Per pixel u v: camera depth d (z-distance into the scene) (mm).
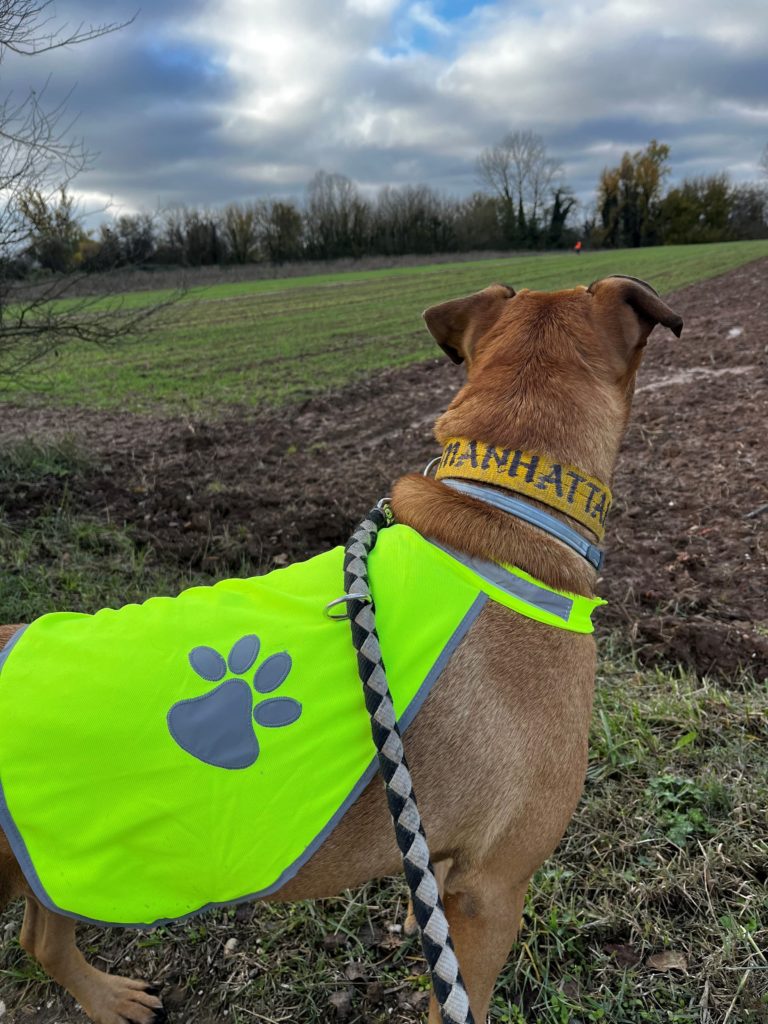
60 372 5461
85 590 1823
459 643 680
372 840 677
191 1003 951
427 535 729
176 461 2980
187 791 620
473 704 676
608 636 1643
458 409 823
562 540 743
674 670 1512
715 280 9648
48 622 704
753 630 1605
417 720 665
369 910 1043
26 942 885
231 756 626
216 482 2643
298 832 628
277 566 2012
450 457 799
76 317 2658
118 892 627
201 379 5059
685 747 1267
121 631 674
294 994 947
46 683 638
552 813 713
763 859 1041
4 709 632
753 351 4418
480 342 868
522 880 729
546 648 705
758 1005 875
